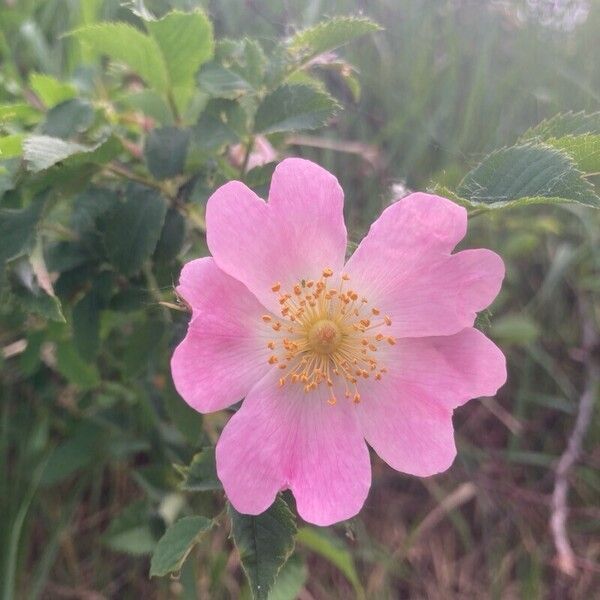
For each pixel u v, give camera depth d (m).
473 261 0.10
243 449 0.10
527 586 0.19
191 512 0.15
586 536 0.20
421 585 0.19
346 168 0.19
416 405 0.10
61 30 0.21
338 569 0.19
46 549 0.17
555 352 0.21
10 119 0.13
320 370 0.10
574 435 0.19
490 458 0.20
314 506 0.10
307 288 0.10
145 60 0.13
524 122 0.19
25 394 0.18
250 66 0.13
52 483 0.16
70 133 0.12
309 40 0.12
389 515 0.20
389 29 0.20
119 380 0.17
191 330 0.09
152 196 0.12
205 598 0.17
